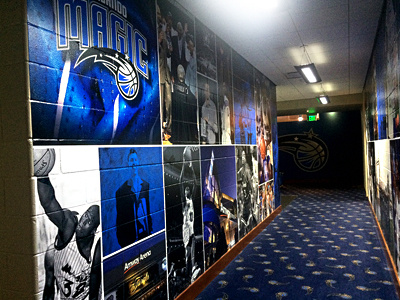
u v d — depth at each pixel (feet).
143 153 8.89
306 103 35.47
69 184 6.44
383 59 13.15
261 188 20.59
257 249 16.22
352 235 18.02
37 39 5.85
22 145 5.71
